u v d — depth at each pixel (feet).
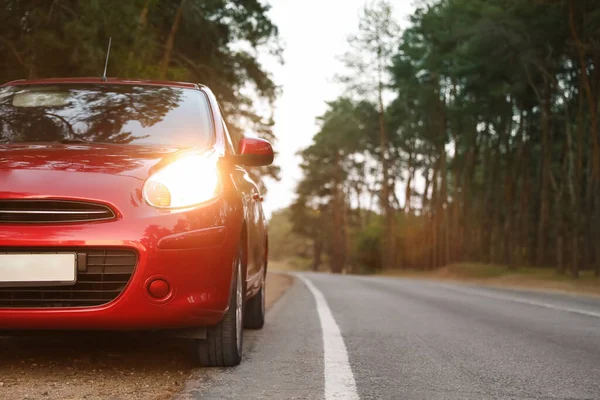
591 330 25.27
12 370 13.80
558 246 104.94
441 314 30.60
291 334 21.50
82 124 16.10
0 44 36.65
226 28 82.07
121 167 13.58
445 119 153.58
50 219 12.76
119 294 12.76
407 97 160.04
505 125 135.95
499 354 18.45
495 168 141.79
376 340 20.52
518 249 132.36
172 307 12.94
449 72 135.64
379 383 14.03
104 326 12.85
